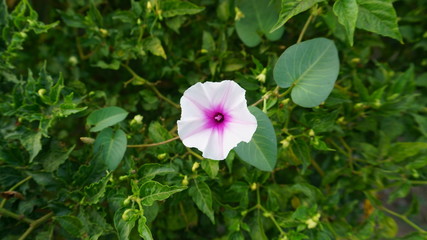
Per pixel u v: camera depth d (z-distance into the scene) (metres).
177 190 0.23
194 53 0.36
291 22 0.33
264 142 0.23
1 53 0.29
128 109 0.35
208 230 0.38
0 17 0.30
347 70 0.34
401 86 0.33
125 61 0.36
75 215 0.27
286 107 0.28
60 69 0.38
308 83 0.24
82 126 0.41
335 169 0.35
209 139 0.23
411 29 0.37
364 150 0.34
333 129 0.34
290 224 0.29
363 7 0.23
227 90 0.23
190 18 0.35
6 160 0.28
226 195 0.30
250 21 0.31
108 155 0.26
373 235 0.35
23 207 0.28
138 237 0.28
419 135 0.37
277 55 0.33
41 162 0.28
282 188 0.32
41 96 0.26
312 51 0.24
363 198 0.39
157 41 0.31
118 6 0.39
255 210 0.32
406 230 0.53
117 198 0.26
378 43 0.34
